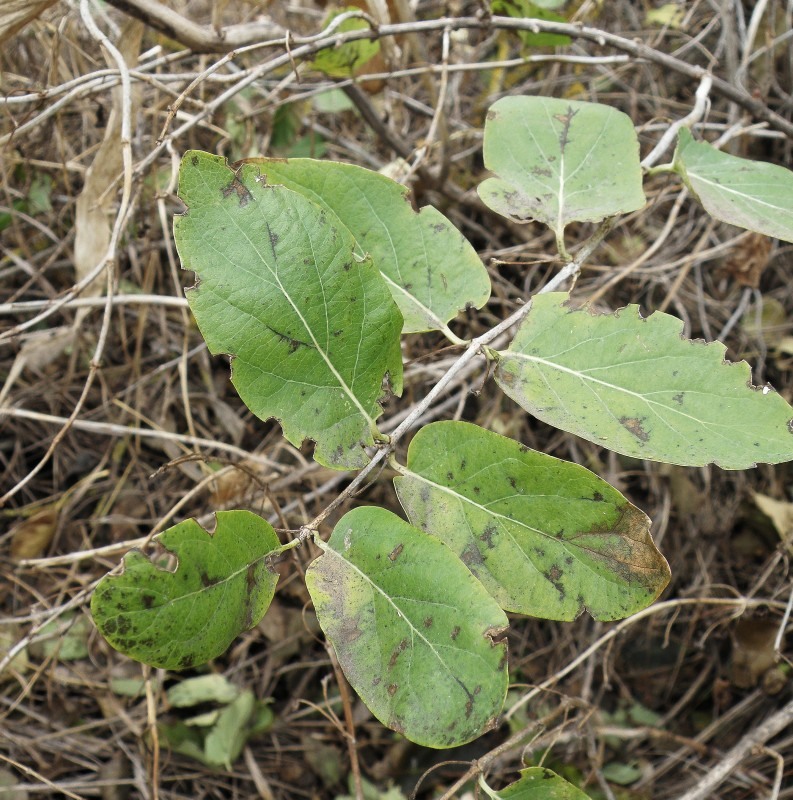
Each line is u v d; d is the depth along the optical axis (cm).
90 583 39
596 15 51
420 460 24
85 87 35
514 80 53
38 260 47
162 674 40
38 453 46
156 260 44
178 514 44
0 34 32
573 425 24
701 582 43
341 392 24
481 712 21
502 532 24
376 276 23
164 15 34
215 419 46
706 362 24
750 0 51
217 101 33
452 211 47
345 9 38
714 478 44
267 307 23
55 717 40
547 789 25
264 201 23
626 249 48
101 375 43
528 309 26
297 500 40
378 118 42
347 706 33
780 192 30
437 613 22
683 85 52
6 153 42
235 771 40
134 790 39
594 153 30
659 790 40
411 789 40
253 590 23
